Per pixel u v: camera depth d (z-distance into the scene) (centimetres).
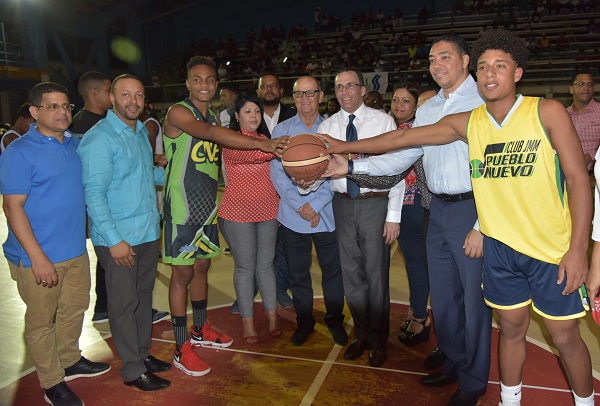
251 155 365
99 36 2184
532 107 236
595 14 1986
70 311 341
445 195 293
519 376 278
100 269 443
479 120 253
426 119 307
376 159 321
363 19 2277
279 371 362
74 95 1838
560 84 1620
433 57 288
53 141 305
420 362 372
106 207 311
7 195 290
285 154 317
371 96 683
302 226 384
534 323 421
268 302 412
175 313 362
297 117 387
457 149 282
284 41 2302
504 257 259
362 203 351
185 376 358
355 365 369
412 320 401
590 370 263
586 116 543
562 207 242
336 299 404
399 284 537
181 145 349
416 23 2227
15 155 291
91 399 332
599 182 222
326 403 320
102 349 403
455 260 299
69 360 354
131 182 327
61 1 1947
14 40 1794
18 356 391
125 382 343
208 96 348
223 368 368
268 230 395
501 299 267
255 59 2238
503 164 244
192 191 352
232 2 2480
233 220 384
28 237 291
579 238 231
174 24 2538
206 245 370
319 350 393
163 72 2327
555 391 324
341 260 368
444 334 324
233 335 423
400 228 389
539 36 1983
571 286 235
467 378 306
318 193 375
